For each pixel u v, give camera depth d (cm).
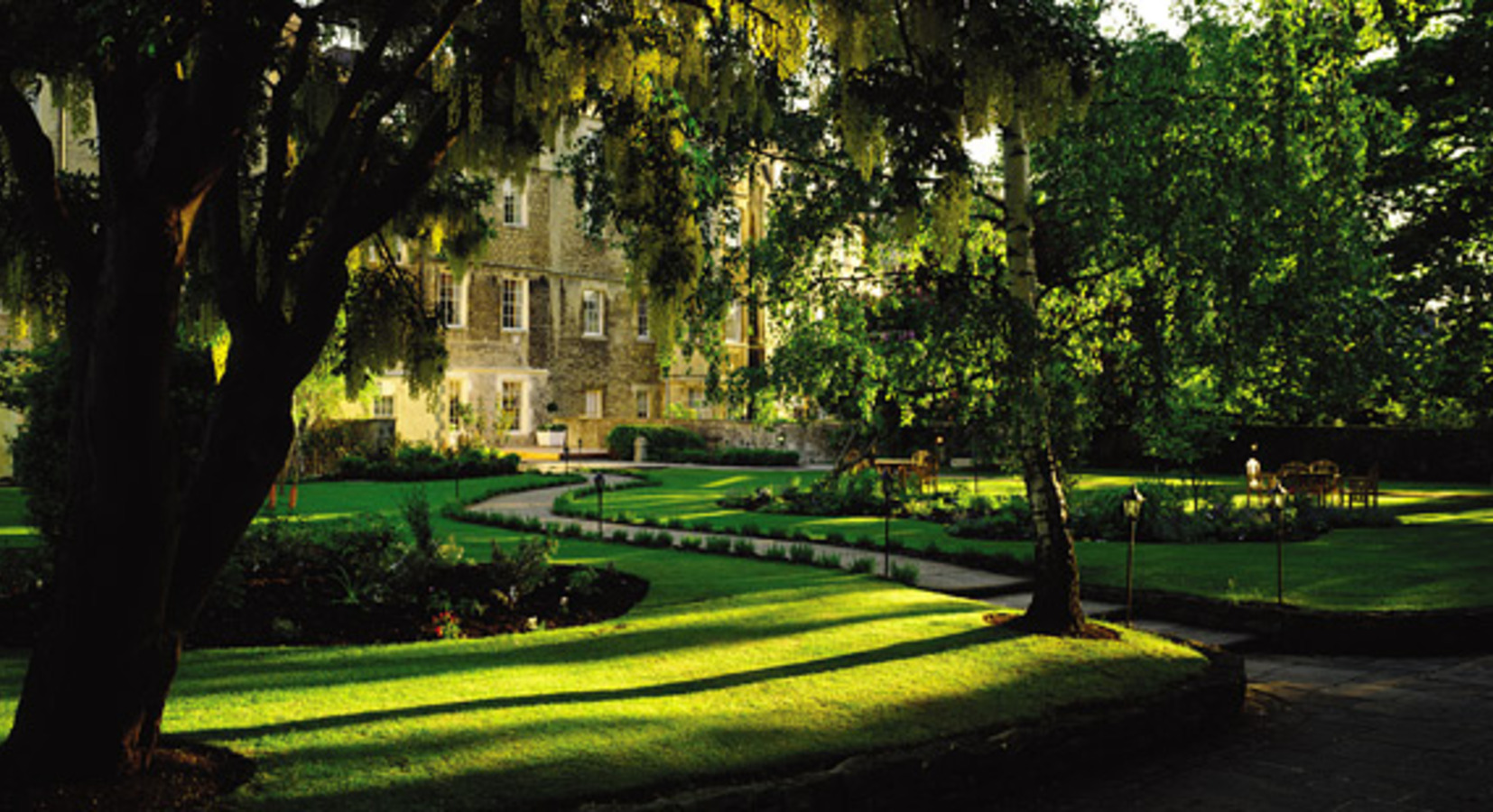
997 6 546
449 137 461
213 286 652
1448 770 561
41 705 372
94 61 362
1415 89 1709
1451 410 2494
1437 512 1930
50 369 770
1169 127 768
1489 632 913
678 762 460
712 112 765
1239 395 882
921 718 549
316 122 679
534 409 3772
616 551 1276
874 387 1035
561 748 473
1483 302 1599
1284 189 752
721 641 741
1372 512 1772
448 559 938
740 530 1562
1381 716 683
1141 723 593
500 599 872
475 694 572
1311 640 914
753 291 1011
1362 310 813
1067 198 852
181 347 788
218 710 520
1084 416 819
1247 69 780
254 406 409
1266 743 620
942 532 1584
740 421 3881
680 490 2428
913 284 808
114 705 374
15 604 737
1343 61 764
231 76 379
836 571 1129
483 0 569
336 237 429
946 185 606
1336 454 3011
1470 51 1609
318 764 439
